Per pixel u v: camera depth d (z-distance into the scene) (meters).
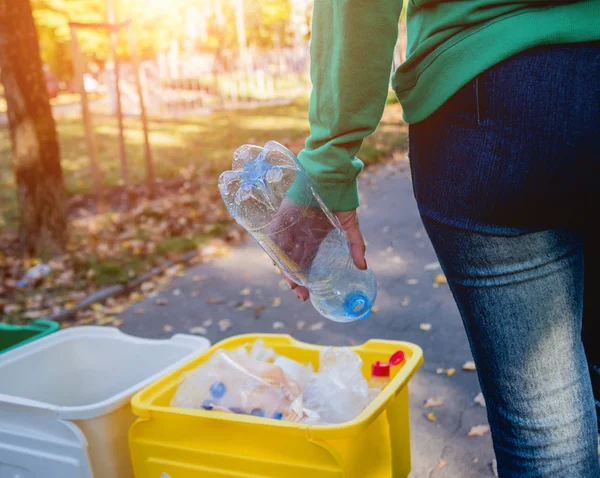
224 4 22.81
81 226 6.64
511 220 1.11
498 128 1.08
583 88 1.02
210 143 11.78
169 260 5.50
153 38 19.03
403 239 5.51
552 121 1.03
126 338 2.45
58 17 16.05
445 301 4.09
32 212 5.83
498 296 1.16
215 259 5.49
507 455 1.22
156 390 1.91
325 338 3.79
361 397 1.83
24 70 5.69
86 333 2.54
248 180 1.59
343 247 1.50
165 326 4.30
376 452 1.75
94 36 17.09
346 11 1.17
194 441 1.73
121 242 6.00
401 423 1.95
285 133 12.27
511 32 1.05
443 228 1.17
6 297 5.00
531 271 1.14
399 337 3.65
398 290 4.38
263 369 1.91
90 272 5.24
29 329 2.79
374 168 8.87
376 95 1.23
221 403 1.86
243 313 4.35
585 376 1.20
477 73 1.08
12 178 10.10
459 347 3.41
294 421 1.75
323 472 1.59
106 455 1.86
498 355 1.18
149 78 17.02
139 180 8.89
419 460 2.45
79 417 1.83
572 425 1.18
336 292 1.56
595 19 1.02
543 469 1.19
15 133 5.82
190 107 16.83
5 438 1.97
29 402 1.90
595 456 1.21
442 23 1.13
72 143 13.07
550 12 1.04
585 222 1.15
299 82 17.70
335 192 1.31
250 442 1.67
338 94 1.24
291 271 1.46
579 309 1.19
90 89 25.56
